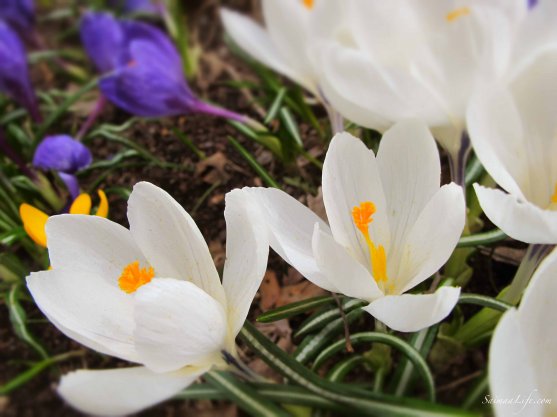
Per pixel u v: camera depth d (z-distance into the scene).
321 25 0.30
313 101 0.38
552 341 0.23
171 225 0.25
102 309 0.24
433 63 0.27
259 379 0.25
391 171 0.26
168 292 0.22
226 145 0.36
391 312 0.23
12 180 0.33
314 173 0.34
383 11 0.29
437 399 0.26
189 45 0.43
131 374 0.23
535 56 0.26
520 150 0.26
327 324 0.27
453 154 0.28
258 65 0.38
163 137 0.36
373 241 0.26
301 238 0.25
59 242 0.25
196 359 0.24
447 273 0.29
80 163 0.31
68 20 0.48
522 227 0.23
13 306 0.28
